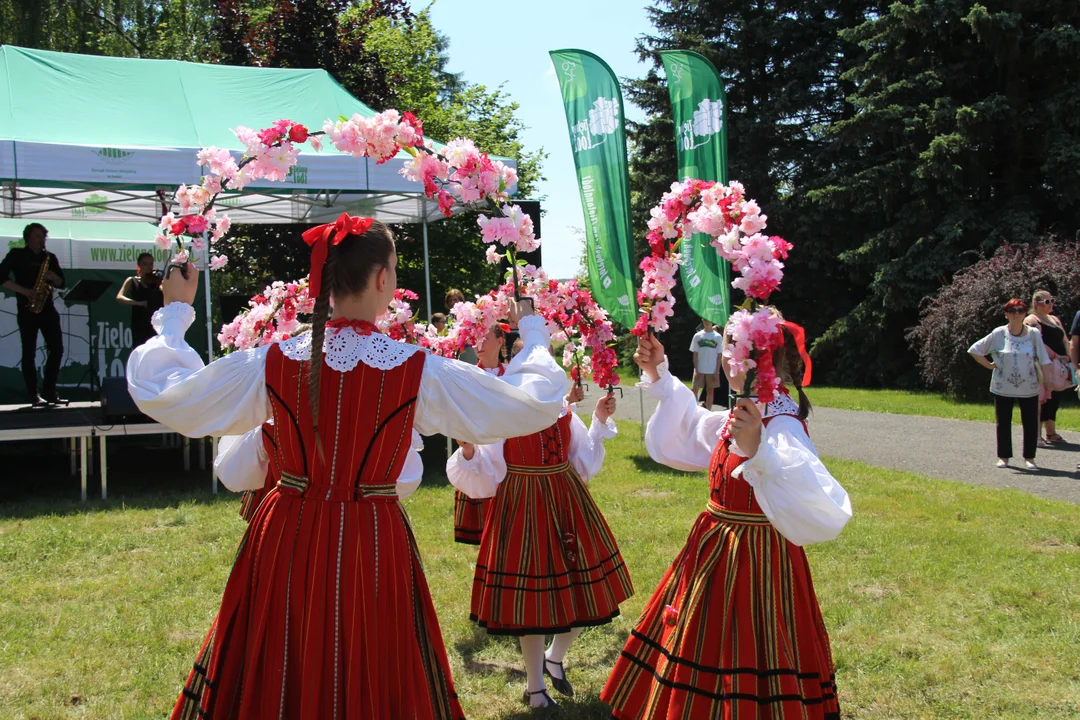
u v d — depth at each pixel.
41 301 9.22
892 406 14.25
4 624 4.43
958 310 14.54
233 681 2.05
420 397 2.10
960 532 5.93
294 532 2.04
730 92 21.73
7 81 7.59
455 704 2.16
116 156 7.03
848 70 19.77
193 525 6.53
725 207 2.51
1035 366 8.32
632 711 2.74
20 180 7.16
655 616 2.79
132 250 11.07
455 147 2.89
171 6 23.44
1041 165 17.28
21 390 10.54
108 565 5.50
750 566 2.56
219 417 2.11
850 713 3.44
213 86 8.48
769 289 2.37
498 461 3.60
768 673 2.48
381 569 2.03
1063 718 3.37
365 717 1.96
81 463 7.38
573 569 3.50
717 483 2.71
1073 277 13.85
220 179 2.57
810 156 20.53
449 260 16.25
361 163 7.57
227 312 10.53
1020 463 8.73
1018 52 16.69
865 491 7.35
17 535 6.16
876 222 19.08
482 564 3.62
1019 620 4.35
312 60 15.52
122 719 3.42
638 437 10.68
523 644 3.56
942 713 3.43
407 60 19.38
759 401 2.34
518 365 2.42
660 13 22.48
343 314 2.16
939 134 17.38
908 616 4.43
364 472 2.05
